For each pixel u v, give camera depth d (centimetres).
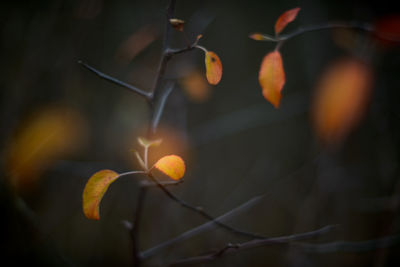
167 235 120
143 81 125
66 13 123
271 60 71
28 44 120
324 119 129
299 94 161
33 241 98
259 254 132
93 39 132
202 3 133
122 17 137
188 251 122
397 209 113
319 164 130
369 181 146
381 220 138
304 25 146
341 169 134
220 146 157
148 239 123
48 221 118
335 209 130
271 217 143
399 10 110
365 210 134
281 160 157
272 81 70
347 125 127
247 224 140
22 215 98
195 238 127
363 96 127
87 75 129
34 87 119
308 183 144
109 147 130
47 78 123
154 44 125
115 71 131
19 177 108
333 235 127
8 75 117
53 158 117
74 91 125
